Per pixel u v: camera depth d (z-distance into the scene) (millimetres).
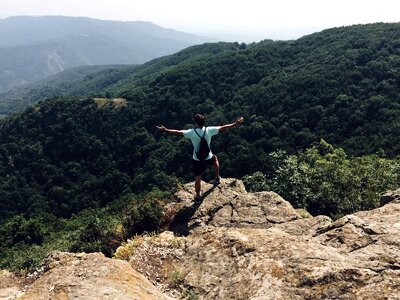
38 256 23344
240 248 5383
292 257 4711
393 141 40406
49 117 87812
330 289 3938
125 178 73125
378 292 3717
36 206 69312
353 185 15352
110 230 9492
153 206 8656
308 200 14781
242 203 8195
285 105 62406
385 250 4766
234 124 7738
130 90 102000
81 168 80625
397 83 56500
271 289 4223
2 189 74562
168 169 65812
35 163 79375
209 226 7289
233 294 4496
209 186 8984
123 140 83625
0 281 5457
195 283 5109
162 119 85500
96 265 4578
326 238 5617
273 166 21344
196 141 7699
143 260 6055
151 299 4145
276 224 7441
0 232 44969
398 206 6348
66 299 3828
